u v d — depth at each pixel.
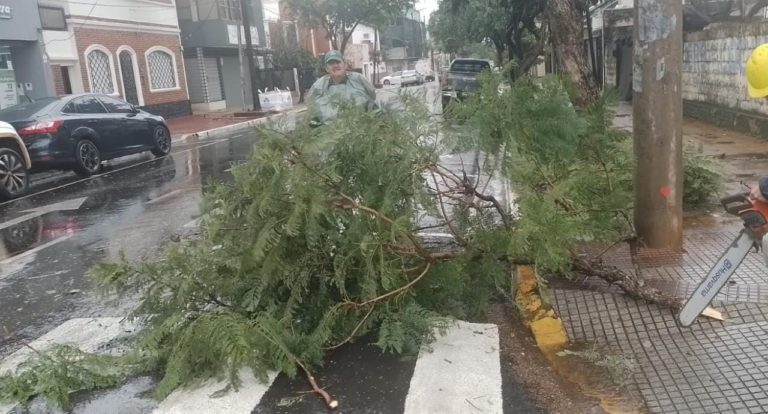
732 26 12.89
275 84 40.12
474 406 3.37
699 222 5.81
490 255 4.29
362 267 4.03
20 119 11.75
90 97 13.44
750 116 11.73
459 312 4.45
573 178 4.32
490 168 4.38
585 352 3.83
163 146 15.62
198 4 33.03
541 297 4.22
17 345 4.57
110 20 24.27
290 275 3.96
